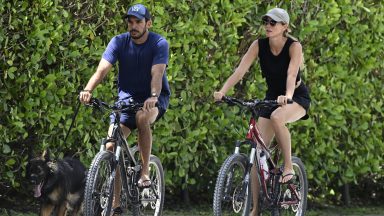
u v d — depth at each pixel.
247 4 38.84
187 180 38.75
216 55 38.19
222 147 39.25
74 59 34.16
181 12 37.19
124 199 28.92
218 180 27.78
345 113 42.47
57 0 33.53
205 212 39.69
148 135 28.78
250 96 39.38
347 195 44.53
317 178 42.56
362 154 43.41
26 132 33.31
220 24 38.53
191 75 37.62
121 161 28.34
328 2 40.84
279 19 29.19
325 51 41.03
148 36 29.00
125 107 27.73
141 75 29.03
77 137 35.19
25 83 33.44
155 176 31.20
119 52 29.06
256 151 29.41
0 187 36.19
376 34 43.06
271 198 30.19
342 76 41.50
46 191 32.41
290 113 29.92
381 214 42.41
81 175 34.09
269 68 30.00
